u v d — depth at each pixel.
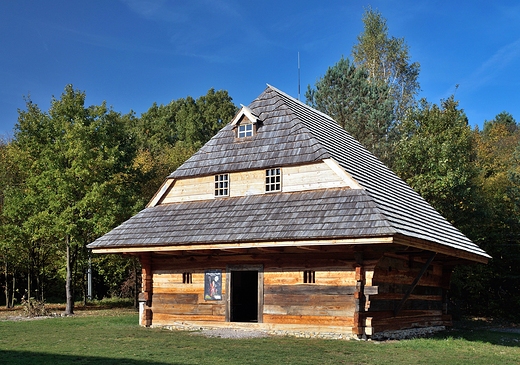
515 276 33.78
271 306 19.31
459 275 33.56
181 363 12.73
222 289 20.58
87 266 36.12
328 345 16.09
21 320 24.83
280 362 13.05
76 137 29.62
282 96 24.19
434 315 23.92
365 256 17.66
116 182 32.53
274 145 21.56
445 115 36.81
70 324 22.69
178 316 21.36
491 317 34.50
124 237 21.55
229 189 21.84
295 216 18.66
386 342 17.17
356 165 21.62
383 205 18.42
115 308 35.19
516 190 35.88
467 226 33.72
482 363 13.77
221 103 70.75
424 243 17.88
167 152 54.00
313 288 18.61
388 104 43.16
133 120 62.28
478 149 48.53
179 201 22.97
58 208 28.86
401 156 35.94
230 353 14.33
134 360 13.12
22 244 32.41
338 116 43.66
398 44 52.78
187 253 21.08
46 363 12.61
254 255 19.94
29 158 31.38
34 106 32.34
